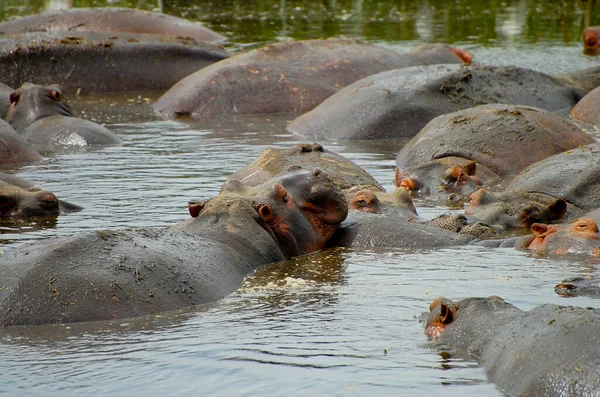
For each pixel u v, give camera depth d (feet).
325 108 136.87
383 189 91.35
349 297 60.13
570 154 95.71
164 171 106.93
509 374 44.47
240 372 47.60
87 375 47.47
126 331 53.52
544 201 84.99
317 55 159.84
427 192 98.89
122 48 175.32
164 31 199.11
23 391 45.65
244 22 226.79
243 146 122.93
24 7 260.01
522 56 180.14
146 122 144.15
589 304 56.44
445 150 109.29
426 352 49.57
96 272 57.47
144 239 62.90
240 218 70.03
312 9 245.24
